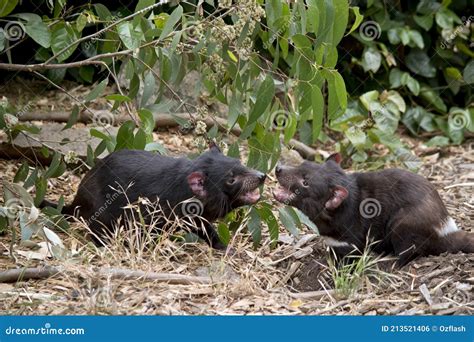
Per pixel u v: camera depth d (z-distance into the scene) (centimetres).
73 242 985
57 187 1204
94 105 1408
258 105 962
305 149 1423
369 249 984
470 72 1543
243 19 921
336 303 870
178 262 977
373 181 984
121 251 962
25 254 959
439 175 1377
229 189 970
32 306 823
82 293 852
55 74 1445
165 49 970
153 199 995
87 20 998
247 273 923
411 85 1548
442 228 960
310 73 956
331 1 944
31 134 1266
